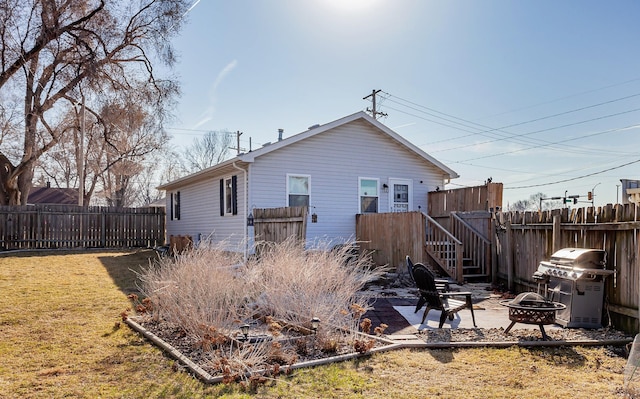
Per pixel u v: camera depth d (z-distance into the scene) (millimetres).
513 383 3666
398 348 4652
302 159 12594
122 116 20609
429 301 5812
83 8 17984
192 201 16609
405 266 10023
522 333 5215
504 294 8156
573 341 4805
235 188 12688
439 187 14953
